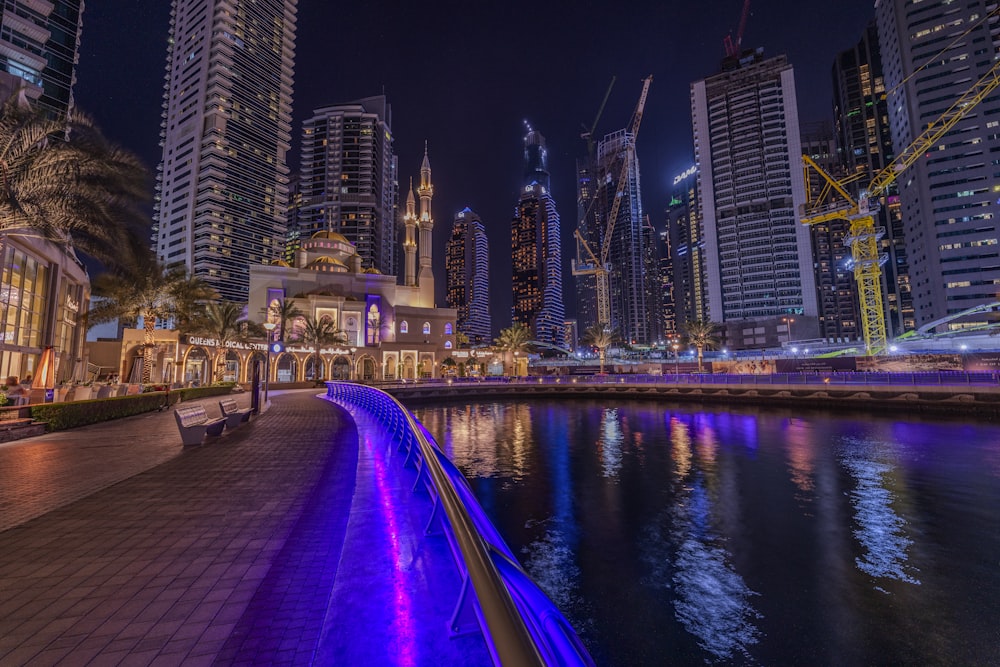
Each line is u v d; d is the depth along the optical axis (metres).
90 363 52.78
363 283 88.31
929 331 114.88
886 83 136.12
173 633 3.26
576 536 12.68
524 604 2.71
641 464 22.66
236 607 3.67
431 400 65.88
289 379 73.50
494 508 15.47
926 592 9.29
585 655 2.42
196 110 150.38
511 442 30.31
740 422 40.47
